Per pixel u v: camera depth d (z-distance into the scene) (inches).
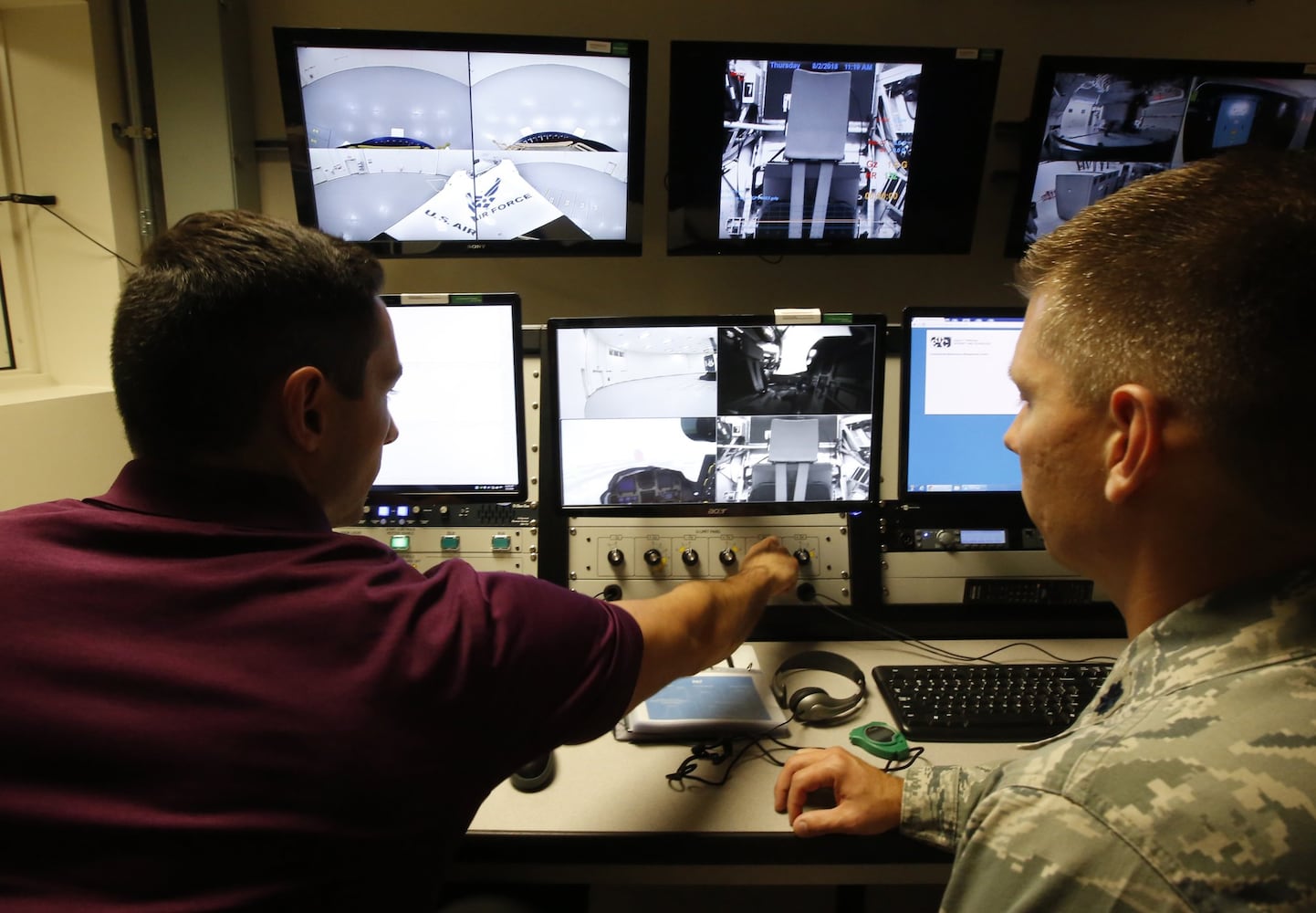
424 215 73.4
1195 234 18.0
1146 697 19.8
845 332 52.7
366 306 29.6
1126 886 16.2
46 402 59.6
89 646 22.1
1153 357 18.3
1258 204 17.6
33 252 74.8
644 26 82.2
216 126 75.6
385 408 32.4
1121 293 19.1
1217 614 19.2
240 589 23.8
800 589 55.1
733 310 88.0
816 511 54.4
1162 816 16.2
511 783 39.1
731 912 65.3
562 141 72.1
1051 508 22.3
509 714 26.5
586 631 29.9
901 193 75.7
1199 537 19.2
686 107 71.2
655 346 52.2
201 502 25.9
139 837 20.9
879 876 38.0
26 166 73.6
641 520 55.0
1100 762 17.8
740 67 70.2
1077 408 20.6
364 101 69.4
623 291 87.0
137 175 76.9
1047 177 76.8
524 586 29.7
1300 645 17.9
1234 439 17.5
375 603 25.2
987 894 18.5
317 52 67.5
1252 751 16.3
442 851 25.5
